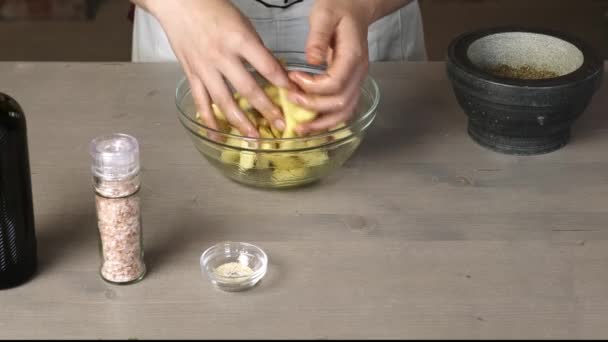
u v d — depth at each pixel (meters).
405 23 1.63
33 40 3.25
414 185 1.15
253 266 0.99
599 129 1.29
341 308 0.93
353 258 1.01
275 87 1.13
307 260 1.00
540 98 1.14
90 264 0.99
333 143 1.06
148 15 1.58
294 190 1.13
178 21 1.08
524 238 1.05
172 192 1.12
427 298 0.95
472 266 1.00
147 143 1.23
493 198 1.12
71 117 1.29
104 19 3.43
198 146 1.09
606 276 0.98
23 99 1.33
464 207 1.10
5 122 0.88
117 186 0.92
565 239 1.05
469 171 1.18
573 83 1.14
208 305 0.93
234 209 1.09
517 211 1.10
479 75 1.17
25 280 0.96
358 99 1.13
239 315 0.92
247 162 1.07
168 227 1.05
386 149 1.23
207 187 1.13
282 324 0.91
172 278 0.97
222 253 1.00
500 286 0.97
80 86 1.38
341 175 1.17
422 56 1.71
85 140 1.23
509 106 1.16
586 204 1.12
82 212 1.08
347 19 1.11
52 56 3.14
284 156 1.06
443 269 0.99
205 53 1.07
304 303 0.94
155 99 1.35
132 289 0.95
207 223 1.06
